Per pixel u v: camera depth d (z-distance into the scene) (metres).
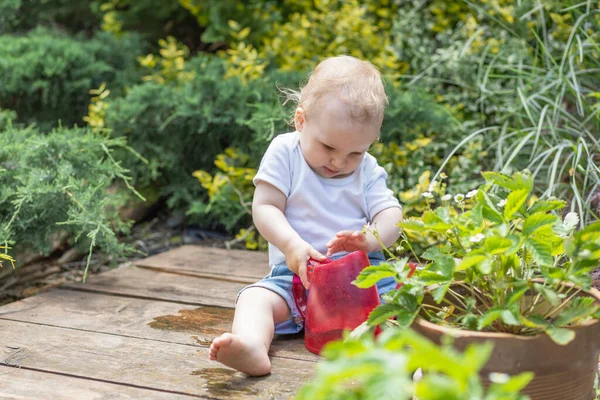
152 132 3.72
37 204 2.66
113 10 5.39
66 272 3.09
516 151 2.93
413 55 4.18
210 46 5.43
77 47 4.39
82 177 2.90
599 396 1.69
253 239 3.42
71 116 4.36
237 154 3.55
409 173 3.38
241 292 2.05
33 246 2.75
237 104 3.64
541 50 3.77
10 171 2.77
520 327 1.53
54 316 2.28
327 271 1.91
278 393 1.69
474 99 3.82
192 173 3.84
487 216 1.53
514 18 3.83
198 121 3.64
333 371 0.91
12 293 2.86
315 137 2.05
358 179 2.21
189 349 1.99
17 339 2.06
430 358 0.91
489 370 1.42
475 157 3.34
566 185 2.95
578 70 3.49
